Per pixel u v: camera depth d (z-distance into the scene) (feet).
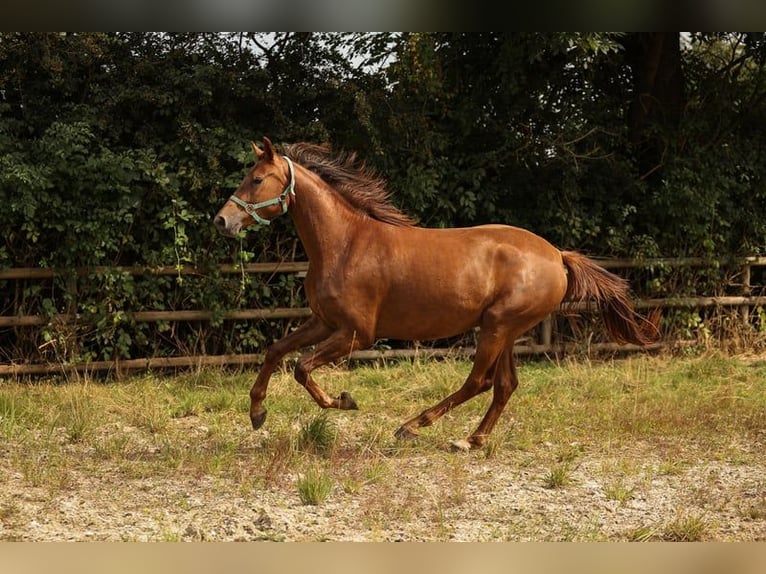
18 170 28.14
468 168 34.14
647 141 37.19
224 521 16.02
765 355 35.40
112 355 30.86
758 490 18.45
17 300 30.12
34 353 30.25
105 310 30.12
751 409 25.44
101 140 30.68
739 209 36.96
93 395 26.66
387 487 18.20
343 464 19.77
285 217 31.86
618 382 29.25
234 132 31.86
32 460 19.93
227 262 31.94
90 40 30.22
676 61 37.50
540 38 31.71
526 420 24.18
